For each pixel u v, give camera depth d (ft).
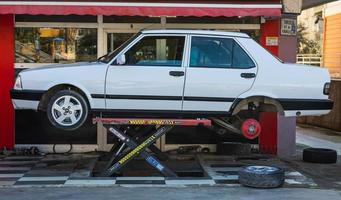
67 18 36.40
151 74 27.99
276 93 28.48
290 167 32.99
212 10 32.19
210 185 27.58
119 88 27.94
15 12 31.89
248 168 27.89
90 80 27.86
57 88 28.22
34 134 36.35
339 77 66.18
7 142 36.19
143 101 28.04
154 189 26.55
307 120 61.57
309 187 27.58
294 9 36.73
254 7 32.35
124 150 30.07
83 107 27.96
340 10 71.87
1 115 36.09
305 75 28.68
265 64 28.53
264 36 37.06
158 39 28.50
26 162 33.37
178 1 32.48
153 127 29.53
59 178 28.94
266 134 37.40
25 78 28.09
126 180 28.66
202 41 28.58
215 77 28.14
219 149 36.63
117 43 36.83
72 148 36.55
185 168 32.27
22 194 25.31
